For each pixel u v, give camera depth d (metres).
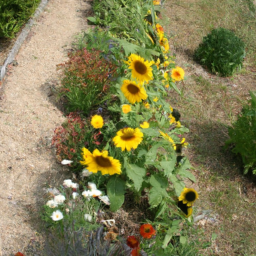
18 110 2.65
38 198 2.18
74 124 2.43
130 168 2.06
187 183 2.51
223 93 3.29
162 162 2.09
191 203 2.11
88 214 2.00
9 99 2.72
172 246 2.03
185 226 2.21
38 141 2.48
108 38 2.96
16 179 2.26
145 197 2.29
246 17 4.52
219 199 2.45
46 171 2.32
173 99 3.15
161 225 2.12
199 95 3.24
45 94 2.81
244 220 2.35
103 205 2.18
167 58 2.99
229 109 3.14
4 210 2.10
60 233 1.93
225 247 2.21
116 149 2.12
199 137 2.85
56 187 2.23
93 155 1.96
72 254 1.88
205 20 4.36
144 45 2.71
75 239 1.90
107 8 3.68
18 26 3.28
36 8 3.63
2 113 2.62
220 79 3.48
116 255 1.91
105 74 2.68
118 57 2.73
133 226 2.12
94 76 2.65
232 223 2.33
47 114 2.66
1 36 3.19
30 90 2.82
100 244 1.92
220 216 2.36
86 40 3.29
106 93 2.74
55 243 1.91
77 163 2.34
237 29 4.27
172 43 3.87
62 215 1.87
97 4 3.80
